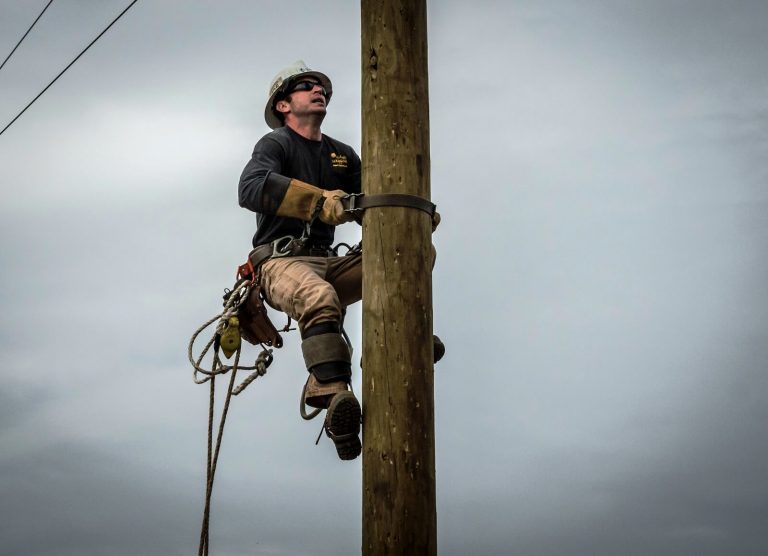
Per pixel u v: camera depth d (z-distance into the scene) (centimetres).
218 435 930
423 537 766
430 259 816
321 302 862
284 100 983
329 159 984
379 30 828
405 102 820
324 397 845
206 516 929
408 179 812
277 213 891
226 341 918
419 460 776
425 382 791
